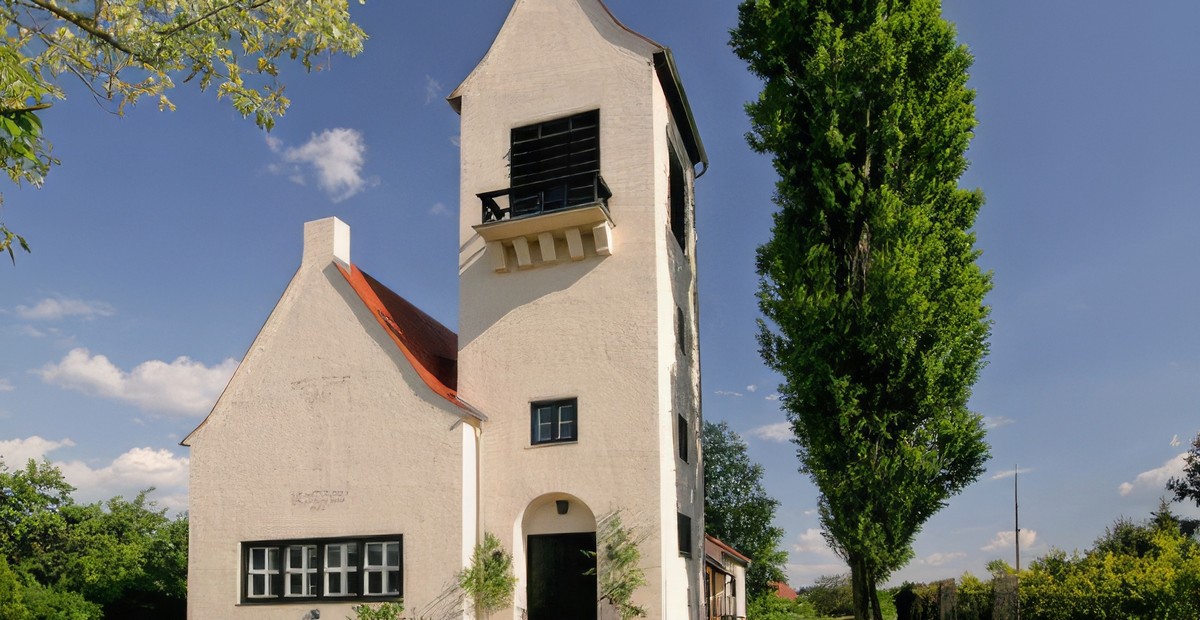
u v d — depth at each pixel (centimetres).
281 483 2069
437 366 2302
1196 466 5466
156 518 4416
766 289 2256
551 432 2053
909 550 1866
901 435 1938
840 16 2220
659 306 2070
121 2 1132
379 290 2473
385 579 1958
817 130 2116
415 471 1986
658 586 1892
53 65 1126
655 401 1994
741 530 5825
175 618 3123
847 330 1984
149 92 1215
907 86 2134
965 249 2089
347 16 1290
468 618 1898
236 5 1234
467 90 2333
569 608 1981
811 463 2044
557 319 2105
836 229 2119
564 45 2284
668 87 2342
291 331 2161
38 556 3888
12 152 893
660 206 2161
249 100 1287
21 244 981
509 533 2000
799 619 5381
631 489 1955
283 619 1984
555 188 2209
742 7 2430
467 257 2214
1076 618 2083
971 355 1981
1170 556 2147
